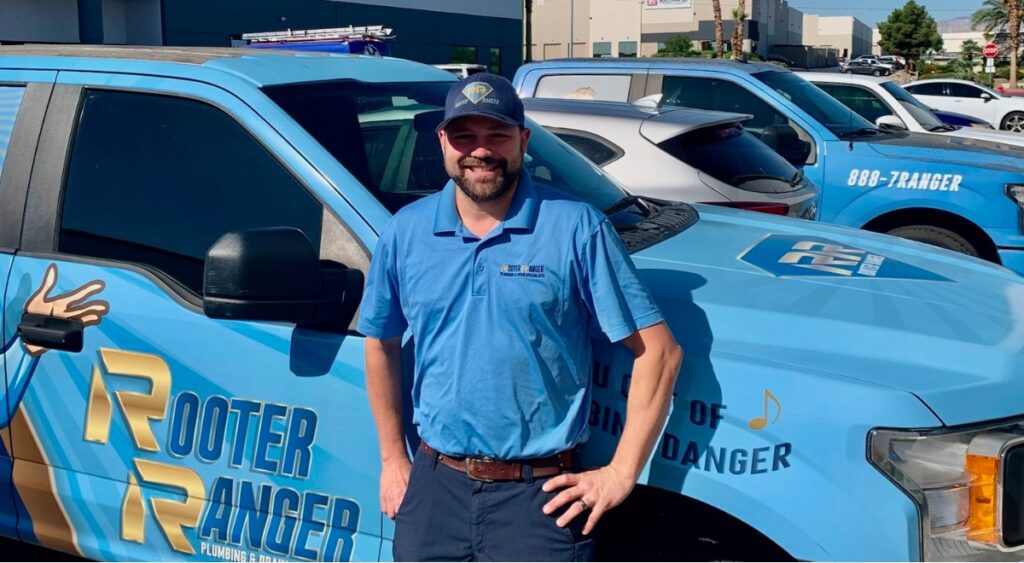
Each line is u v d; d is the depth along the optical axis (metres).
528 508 2.31
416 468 2.41
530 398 2.29
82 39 21.02
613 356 2.39
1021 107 24.34
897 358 2.29
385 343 2.43
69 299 2.87
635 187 5.96
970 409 2.19
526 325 2.26
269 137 2.78
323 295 2.52
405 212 2.40
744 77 8.06
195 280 2.78
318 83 3.02
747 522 2.25
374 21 28.50
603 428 2.39
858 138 7.63
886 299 2.60
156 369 2.74
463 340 2.30
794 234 3.40
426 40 30.73
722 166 6.07
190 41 23.06
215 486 2.70
